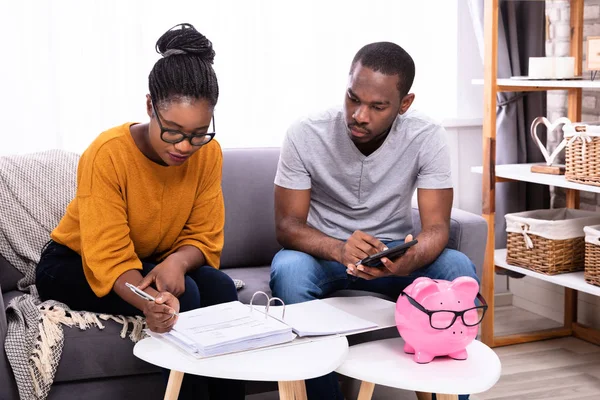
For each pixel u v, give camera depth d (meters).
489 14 2.83
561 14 3.17
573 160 2.66
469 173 3.36
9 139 2.67
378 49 2.04
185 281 1.96
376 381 1.55
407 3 3.15
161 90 1.75
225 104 2.93
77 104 2.74
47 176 2.41
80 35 2.70
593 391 2.53
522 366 2.75
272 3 2.93
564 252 2.75
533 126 2.91
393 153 2.26
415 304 1.60
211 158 2.08
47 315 1.94
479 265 2.47
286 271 2.12
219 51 2.89
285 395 1.58
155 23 2.79
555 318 3.24
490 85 2.86
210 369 1.51
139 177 1.94
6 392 1.88
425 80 3.27
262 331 1.61
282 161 2.28
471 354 1.67
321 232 2.21
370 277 1.94
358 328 1.70
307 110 3.05
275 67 2.98
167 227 2.04
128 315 1.99
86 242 1.90
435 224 2.21
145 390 2.03
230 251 2.61
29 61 2.66
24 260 2.31
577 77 2.85
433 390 1.51
